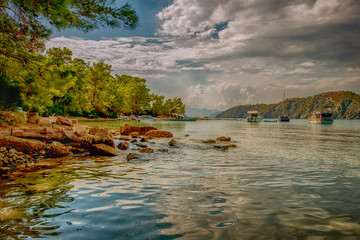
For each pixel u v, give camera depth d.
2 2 7.30
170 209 4.25
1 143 9.98
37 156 10.15
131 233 3.29
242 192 5.37
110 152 11.28
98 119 72.00
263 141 19.38
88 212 4.08
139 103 112.94
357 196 5.09
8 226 3.48
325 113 87.12
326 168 8.41
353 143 18.06
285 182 6.32
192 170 7.98
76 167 8.42
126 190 5.49
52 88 12.09
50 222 3.65
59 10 7.29
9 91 11.64
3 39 9.44
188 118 109.81
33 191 5.36
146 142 17.64
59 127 18.83
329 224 3.62
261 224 3.61
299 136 25.75
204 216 3.93
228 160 10.09
